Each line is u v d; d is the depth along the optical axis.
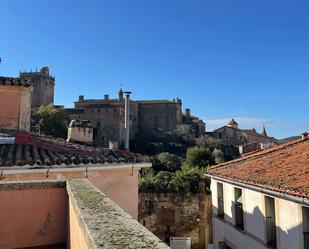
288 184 8.20
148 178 20.86
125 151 8.60
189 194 19.62
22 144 8.14
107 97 67.44
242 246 11.28
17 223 4.52
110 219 2.41
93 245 1.86
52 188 4.72
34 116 47.84
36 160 6.72
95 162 7.35
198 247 19.20
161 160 36.50
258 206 10.16
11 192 4.53
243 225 11.35
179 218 19.41
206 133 72.31
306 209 8.01
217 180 13.67
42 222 4.62
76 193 3.66
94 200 3.20
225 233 12.88
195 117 79.88
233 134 68.69
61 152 7.79
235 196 12.08
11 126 9.55
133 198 7.84
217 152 44.91
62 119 49.53
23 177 6.55
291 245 8.34
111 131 60.38
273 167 10.42
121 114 61.53
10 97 9.64
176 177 20.47
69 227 4.16
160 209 19.55
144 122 71.31
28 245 4.53
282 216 8.79
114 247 1.76
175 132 66.56
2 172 6.27
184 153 57.53
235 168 12.55
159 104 71.44
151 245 1.79
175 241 18.72
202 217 19.38
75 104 66.38
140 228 2.15
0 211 4.46
